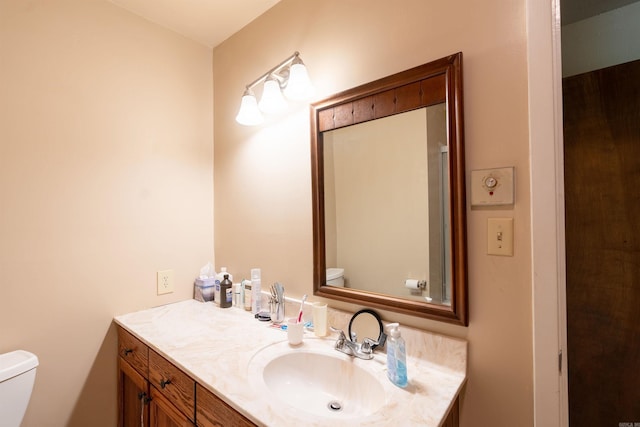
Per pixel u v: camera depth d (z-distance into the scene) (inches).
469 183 35.0
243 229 64.5
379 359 39.2
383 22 42.3
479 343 34.6
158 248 63.0
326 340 45.0
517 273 32.4
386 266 42.2
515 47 32.5
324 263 49.3
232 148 67.2
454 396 31.4
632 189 49.6
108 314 55.9
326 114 48.7
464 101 35.4
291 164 54.8
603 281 52.2
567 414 30.7
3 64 45.6
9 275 45.9
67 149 51.6
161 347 43.5
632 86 49.7
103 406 55.1
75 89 52.4
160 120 63.6
